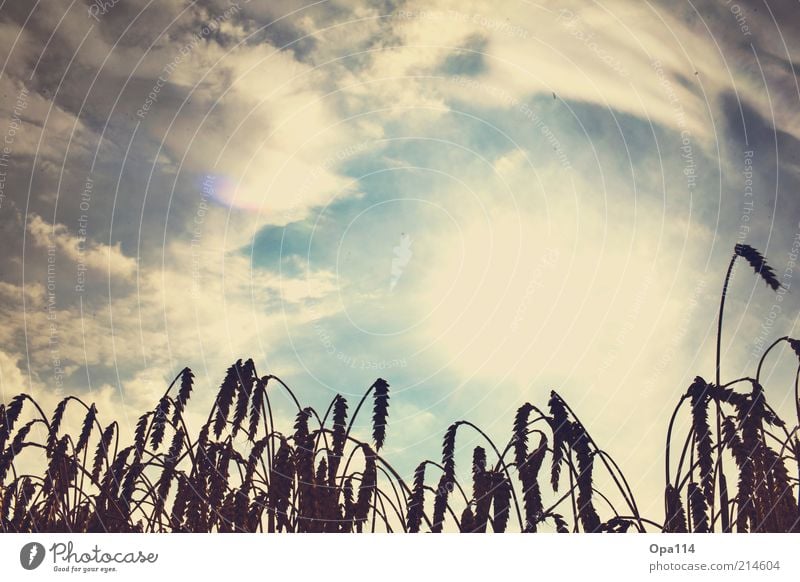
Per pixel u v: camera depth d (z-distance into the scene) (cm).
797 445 284
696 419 296
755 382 291
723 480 290
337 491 301
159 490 303
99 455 312
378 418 307
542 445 299
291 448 302
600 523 292
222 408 303
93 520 301
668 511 296
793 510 279
